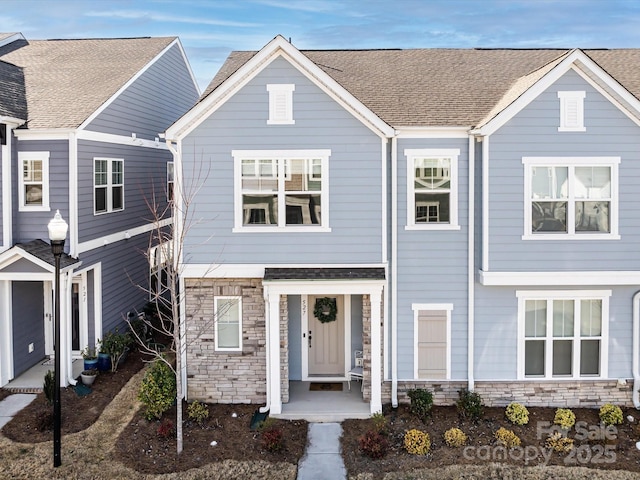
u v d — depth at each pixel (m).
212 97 13.27
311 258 13.70
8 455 11.40
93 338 17.19
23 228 15.34
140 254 20.66
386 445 11.70
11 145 15.05
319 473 10.86
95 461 11.22
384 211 13.66
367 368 13.85
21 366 15.72
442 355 14.10
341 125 13.53
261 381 14.00
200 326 13.91
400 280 14.00
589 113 13.38
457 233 13.95
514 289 13.91
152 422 12.88
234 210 13.59
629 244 13.55
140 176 20.36
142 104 20.02
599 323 14.02
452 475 10.72
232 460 11.31
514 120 13.38
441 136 13.77
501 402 14.05
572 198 13.48
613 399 14.03
